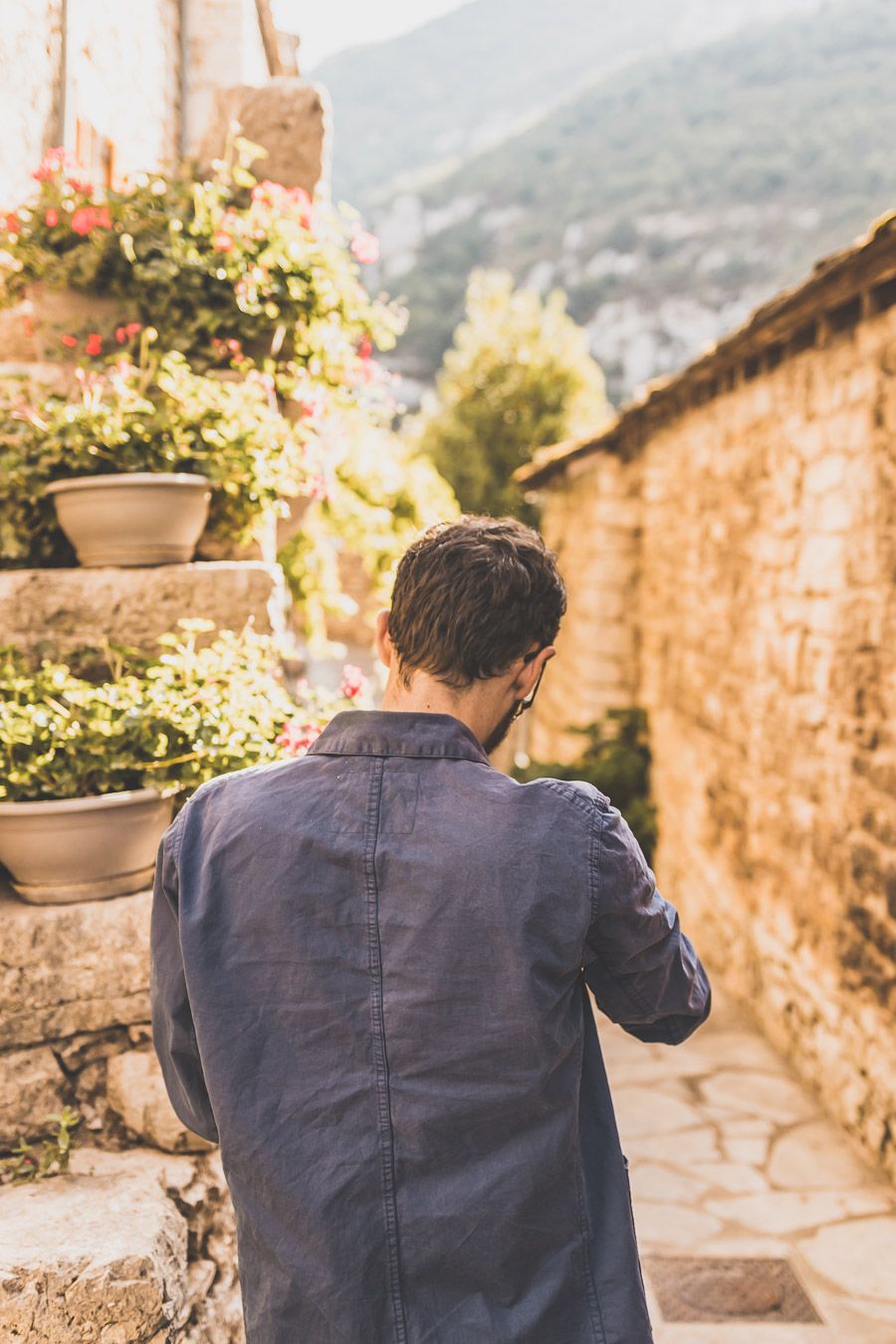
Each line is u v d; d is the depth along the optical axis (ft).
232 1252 6.07
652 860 21.71
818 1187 10.90
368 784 3.37
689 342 204.85
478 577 3.46
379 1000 3.20
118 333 8.83
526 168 277.85
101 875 6.37
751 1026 15.38
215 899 3.37
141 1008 6.40
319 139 10.40
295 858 3.31
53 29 11.00
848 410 12.17
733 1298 8.95
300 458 9.15
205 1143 6.34
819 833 13.00
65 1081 6.25
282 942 3.27
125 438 7.57
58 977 6.20
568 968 3.21
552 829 3.25
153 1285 5.11
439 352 203.62
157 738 6.40
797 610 13.84
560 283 229.45
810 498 13.39
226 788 3.58
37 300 9.34
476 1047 3.14
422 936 3.18
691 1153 11.64
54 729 6.31
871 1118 11.37
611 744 22.57
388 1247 3.15
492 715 3.62
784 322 12.78
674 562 20.57
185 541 7.92
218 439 7.86
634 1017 3.64
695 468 19.02
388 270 257.75
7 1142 6.08
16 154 10.30
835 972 12.44
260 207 9.41
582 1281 3.27
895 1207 10.51
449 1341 3.09
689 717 19.33
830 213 216.74
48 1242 5.20
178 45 15.57
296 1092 3.22
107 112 12.54
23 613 7.48
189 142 15.85
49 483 7.67
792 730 13.97
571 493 28.68
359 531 19.42
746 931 15.92
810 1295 9.02
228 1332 5.73
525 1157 3.18
